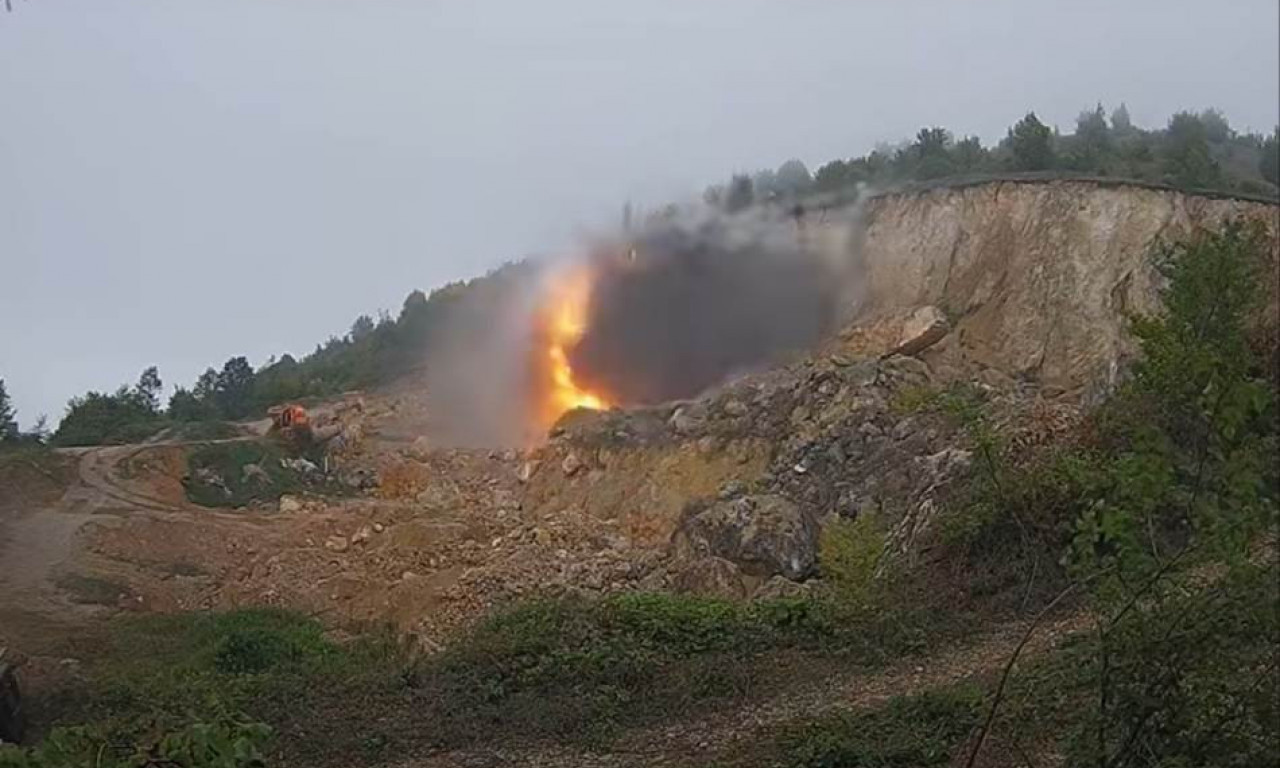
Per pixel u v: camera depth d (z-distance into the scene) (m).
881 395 36.62
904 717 12.30
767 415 38.22
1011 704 11.23
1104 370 30.09
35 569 32.12
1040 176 51.97
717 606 16.72
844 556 23.03
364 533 35.81
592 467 40.44
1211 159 63.69
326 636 24.47
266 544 35.62
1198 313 15.59
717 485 36.31
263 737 5.78
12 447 53.69
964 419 15.23
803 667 14.79
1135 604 6.75
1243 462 6.38
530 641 15.73
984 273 49.81
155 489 43.25
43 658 21.55
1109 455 16.97
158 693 16.34
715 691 14.22
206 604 30.03
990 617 15.55
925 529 18.50
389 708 14.68
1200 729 6.61
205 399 83.50
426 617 25.66
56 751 5.88
